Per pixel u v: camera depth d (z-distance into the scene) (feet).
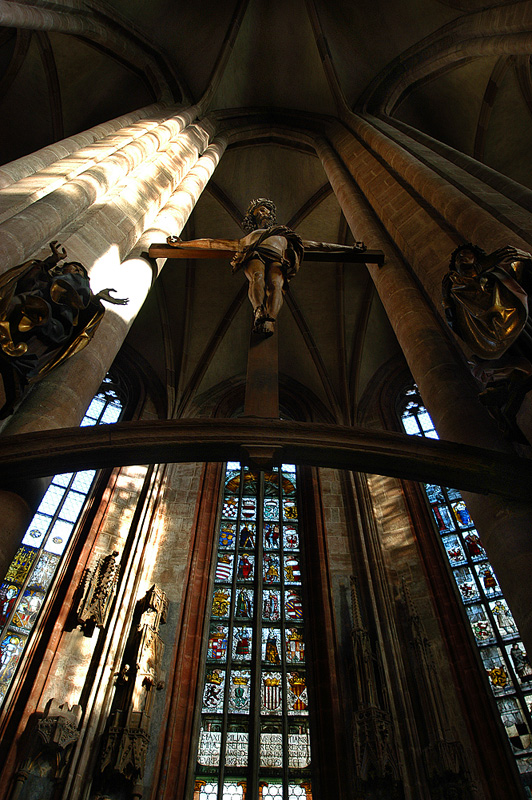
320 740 27.27
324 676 29.63
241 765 27.09
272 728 28.66
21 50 46.21
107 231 22.71
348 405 51.06
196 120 44.52
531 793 24.21
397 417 49.01
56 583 32.68
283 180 54.24
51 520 36.50
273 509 41.42
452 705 28.27
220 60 46.96
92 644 29.32
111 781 24.11
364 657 28.89
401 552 36.60
